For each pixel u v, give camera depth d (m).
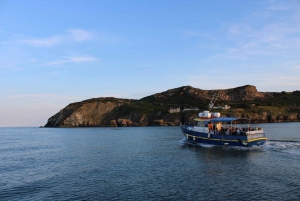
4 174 35.97
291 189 25.00
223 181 28.36
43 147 70.62
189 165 37.44
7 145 80.31
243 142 53.50
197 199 22.97
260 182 27.58
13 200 24.83
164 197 23.77
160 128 169.38
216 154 46.28
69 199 24.42
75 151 58.75
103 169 36.75
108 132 138.00
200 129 61.06
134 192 25.52
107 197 24.44
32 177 33.59
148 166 37.69
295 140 66.12
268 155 43.84
